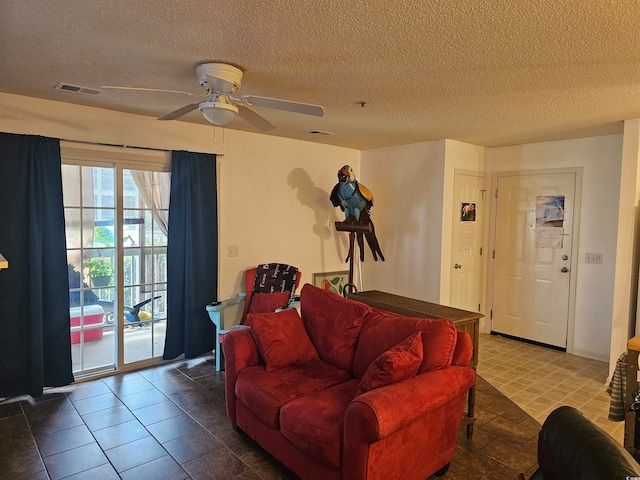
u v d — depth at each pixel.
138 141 3.86
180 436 2.84
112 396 3.42
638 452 2.23
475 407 3.33
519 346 4.91
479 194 5.23
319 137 4.77
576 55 2.21
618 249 3.69
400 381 2.21
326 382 2.64
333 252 5.53
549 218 4.82
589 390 3.68
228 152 4.45
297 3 1.71
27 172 3.25
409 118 3.72
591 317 4.54
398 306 3.28
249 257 4.70
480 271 5.38
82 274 3.70
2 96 3.18
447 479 2.42
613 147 4.34
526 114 3.49
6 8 1.79
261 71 2.56
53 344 3.44
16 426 2.94
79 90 3.07
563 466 1.22
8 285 3.23
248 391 2.63
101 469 2.47
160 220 4.12
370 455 1.96
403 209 5.19
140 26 1.96
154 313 4.14
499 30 1.93
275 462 2.57
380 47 2.16
